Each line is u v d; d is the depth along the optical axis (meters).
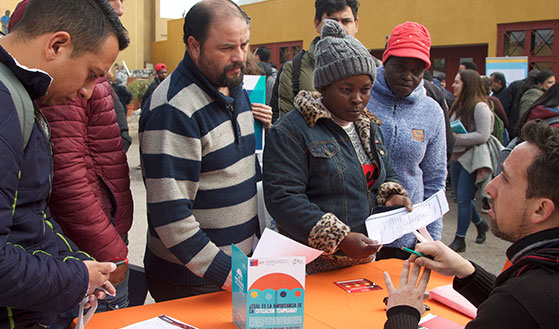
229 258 1.75
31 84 1.21
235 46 1.73
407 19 11.95
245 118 1.97
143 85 14.85
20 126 1.16
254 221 2.01
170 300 1.79
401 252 2.53
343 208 1.98
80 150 1.80
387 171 2.25
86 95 1.39
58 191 1.75
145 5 24.05
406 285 1.48
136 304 2.23
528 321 1.12
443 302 1.76
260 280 1.43
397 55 2.37
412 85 2.46
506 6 10.46
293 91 3.08
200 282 1.89
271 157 1.95
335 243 1.79
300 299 1.47
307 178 1.97
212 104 1.80
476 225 4.87
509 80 8.00
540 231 1.29
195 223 1.72
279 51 15.14
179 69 1.80
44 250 1.34
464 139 4.50
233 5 1.76
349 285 1.88
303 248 1.54
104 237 1.83
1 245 1.12
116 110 3.02
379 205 2.13
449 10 11.27
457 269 1.59
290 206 1.87
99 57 1.31
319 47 1.98
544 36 10.05
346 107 1.96
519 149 1.34
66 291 1.23
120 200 2.03
